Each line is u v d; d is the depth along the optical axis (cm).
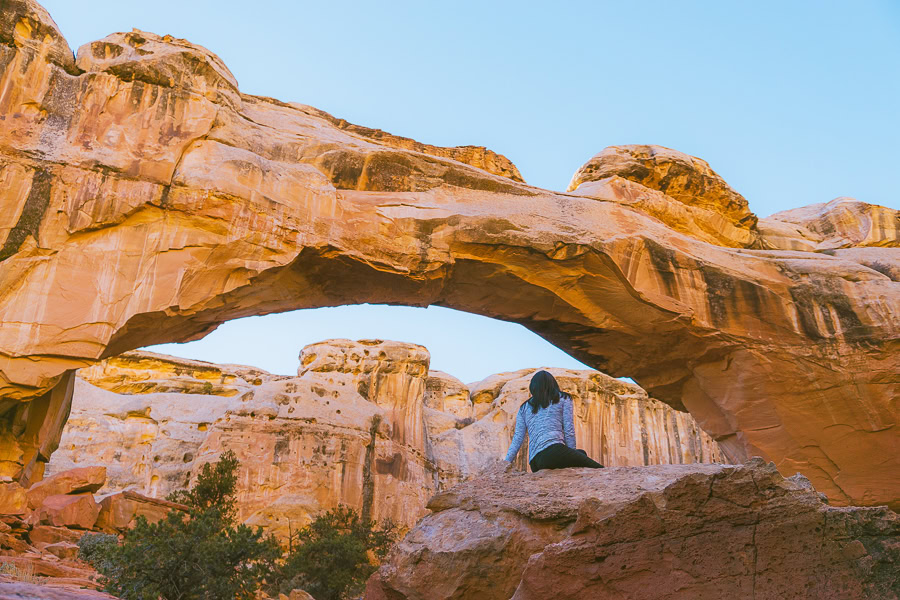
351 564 1962
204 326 1689
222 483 2291
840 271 2122
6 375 1353
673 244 2075
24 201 1438
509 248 1859
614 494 496
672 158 2327
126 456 4138
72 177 1486
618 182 2219
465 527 515
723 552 412
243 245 1576
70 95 1556
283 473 3956
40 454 1744
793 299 2080
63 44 1592
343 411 4362
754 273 2105
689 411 2275
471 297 2009
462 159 2206
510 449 588
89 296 1441
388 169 1875
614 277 1967
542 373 600
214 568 959
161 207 1535
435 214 1820
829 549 398
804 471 2061
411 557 506
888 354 2005
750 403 2091
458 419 5722
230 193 1583
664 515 427
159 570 924
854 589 385
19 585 355
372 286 1812
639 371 2259
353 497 4075
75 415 4184
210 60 1747
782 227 2548
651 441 5353
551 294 1981
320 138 1862
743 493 421
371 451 4328
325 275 1747
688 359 2139
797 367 2045
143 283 1488
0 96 1483
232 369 5306
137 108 1605
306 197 1689
